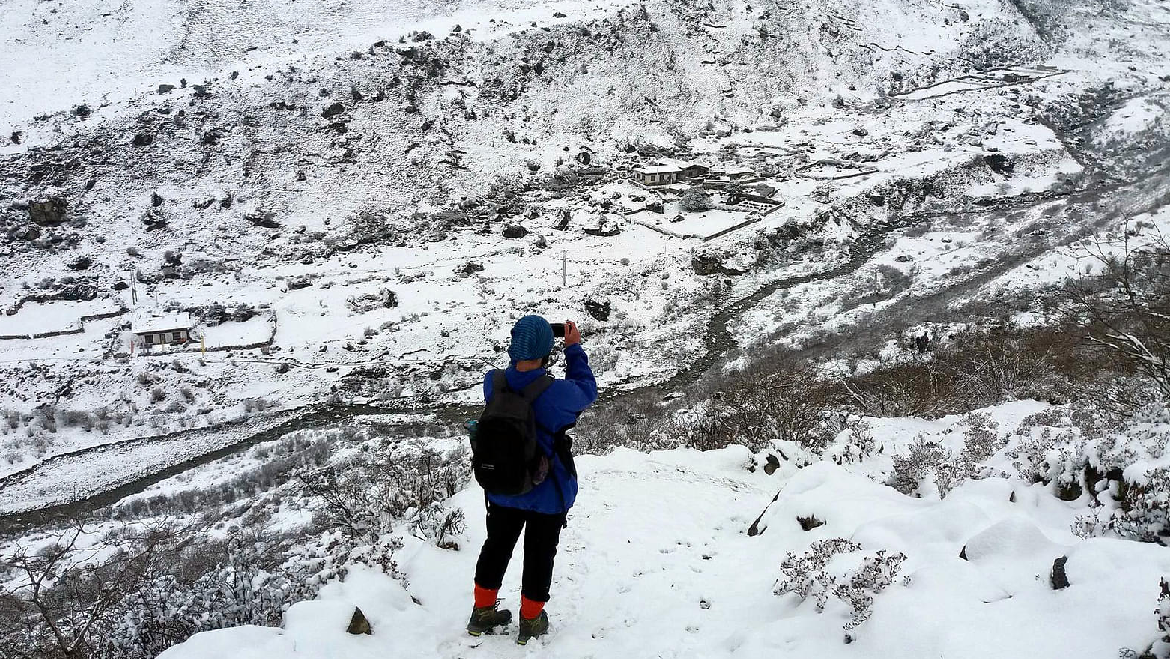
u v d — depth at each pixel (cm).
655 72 10512
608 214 7256
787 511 607
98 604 712
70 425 4100
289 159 7819
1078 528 548
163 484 3319
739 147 9275
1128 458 586
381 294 5469
